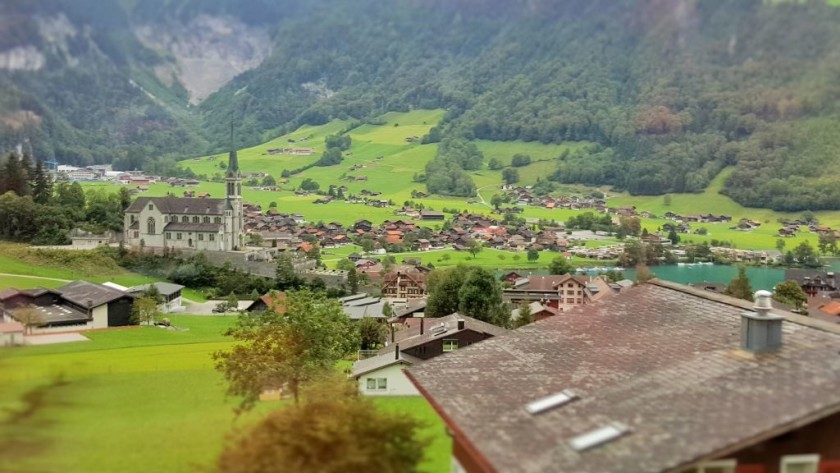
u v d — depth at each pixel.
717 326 23.83
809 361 19.50
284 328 45.16
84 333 89.56
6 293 93.00
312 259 179.38
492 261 197.25
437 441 33.28
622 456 16.64
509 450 18.00
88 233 152.25
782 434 17.52
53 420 29.02
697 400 18.73
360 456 19.14
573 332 27.08
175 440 32.16
